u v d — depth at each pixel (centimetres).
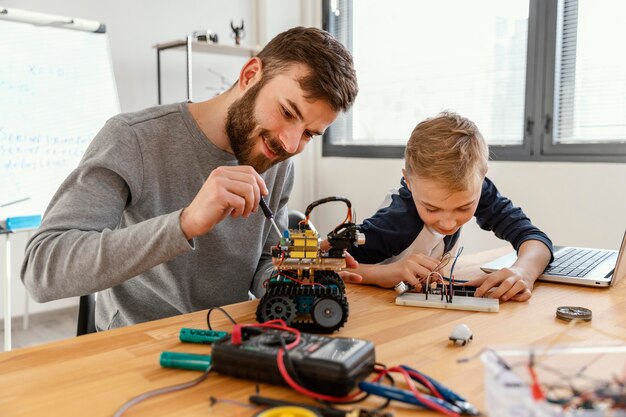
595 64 233
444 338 65
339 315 66
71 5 272
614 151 227
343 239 72
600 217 231
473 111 284
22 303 266
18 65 216
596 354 51
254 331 57
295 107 87
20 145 215
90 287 78
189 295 110
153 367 56
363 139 345
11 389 50
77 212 87
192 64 324
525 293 84
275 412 43
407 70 315
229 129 99
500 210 125
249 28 353
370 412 44
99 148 97
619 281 97
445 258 110
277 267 73
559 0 241
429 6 300
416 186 107
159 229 73
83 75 238
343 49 91
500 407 39
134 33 298
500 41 269
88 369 55
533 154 255
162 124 105
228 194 71
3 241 257
